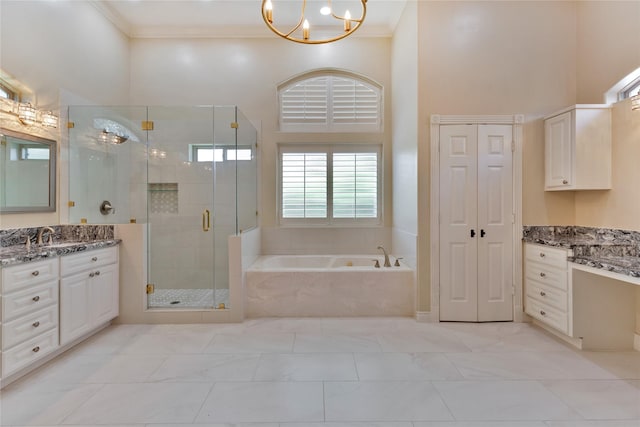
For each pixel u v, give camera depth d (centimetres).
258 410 170
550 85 300
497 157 299
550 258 264
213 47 416
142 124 358
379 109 420
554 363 221
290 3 353
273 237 419
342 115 421
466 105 299
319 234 418
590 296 241
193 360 225
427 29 300
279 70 415
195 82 416
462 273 300
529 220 300
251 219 390
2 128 238
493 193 299
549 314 266
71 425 159
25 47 260
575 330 241
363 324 296
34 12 268
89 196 319
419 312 303
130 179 355
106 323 289
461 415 166
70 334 237
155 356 232
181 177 357
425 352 238
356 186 423
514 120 298
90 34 338
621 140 253
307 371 210
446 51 299
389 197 416
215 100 416
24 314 200
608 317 241
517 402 177
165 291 356
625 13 252
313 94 421
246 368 214
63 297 230
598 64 276
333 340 260
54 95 289
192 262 357
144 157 357
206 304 316
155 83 414
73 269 240
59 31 295
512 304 301
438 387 192
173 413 168
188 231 356
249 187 384
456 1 299
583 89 292
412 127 316
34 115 256
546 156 296
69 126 302
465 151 298
